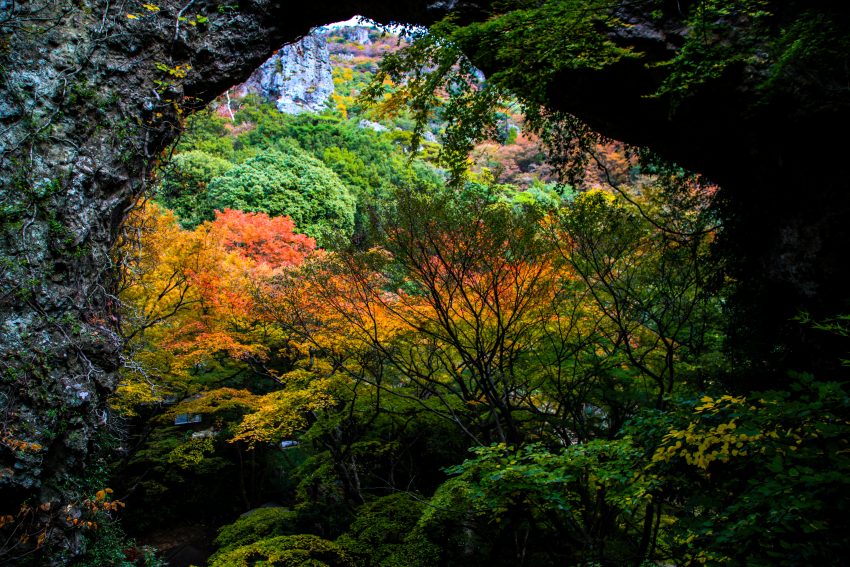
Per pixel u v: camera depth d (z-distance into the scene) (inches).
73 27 255.9
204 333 415.2
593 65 219.9
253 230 639.8
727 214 283.7
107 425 265.4
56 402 225.1
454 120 285.6
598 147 498.9
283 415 347.3
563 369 313.7
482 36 235.5
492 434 355.3
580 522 262.5
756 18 219.0
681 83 226.8
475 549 324.2
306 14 333.7
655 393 300.8
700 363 282.0
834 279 212.8
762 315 256.1
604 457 199.8
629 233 285.9
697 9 212.7
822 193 217.3
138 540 485.1
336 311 326.3
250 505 538.9
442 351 326.3
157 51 285.0
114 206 268.2
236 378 537.6
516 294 286.7
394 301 314.7
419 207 265.9
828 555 98.8
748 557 109.0
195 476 553.0
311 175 987.3
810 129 213.2
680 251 300.7
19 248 225.1
